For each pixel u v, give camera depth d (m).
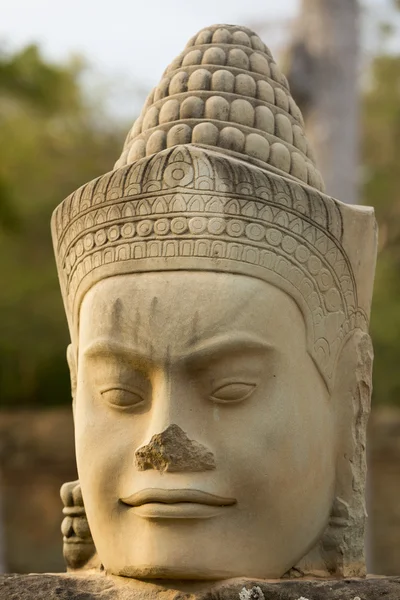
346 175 6.43
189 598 2.56
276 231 2.67
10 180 9.98
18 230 8.52
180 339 2.58
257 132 2.91
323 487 2.74
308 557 2.75
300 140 3.06
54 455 9.95
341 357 2.84
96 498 2.70
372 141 9.84
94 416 2.73
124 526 2.66
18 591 2.71
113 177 2.72
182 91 2.98
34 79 8.70
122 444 2.66
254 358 2.61
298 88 6.41
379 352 9.63
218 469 2.56
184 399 2.59
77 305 2.87
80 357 2.81
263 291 2.64
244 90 2.97
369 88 10.12
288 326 2.68
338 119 6.43
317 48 6.44
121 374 2.66
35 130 10.59
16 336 10.68
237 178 2.63
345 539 2.77
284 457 2.61
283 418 2.62
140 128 3.03
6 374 11.07
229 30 3.13
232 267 2.61
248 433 2.58
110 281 2.71
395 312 9.38
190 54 3.07
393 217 9.35
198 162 2.63
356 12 6.57
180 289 2.60
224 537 2.56
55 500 9.92
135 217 2.67
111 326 2.67
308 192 2.72
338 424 2.83
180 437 2.55
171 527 2.56
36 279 10.79
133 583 2.67
